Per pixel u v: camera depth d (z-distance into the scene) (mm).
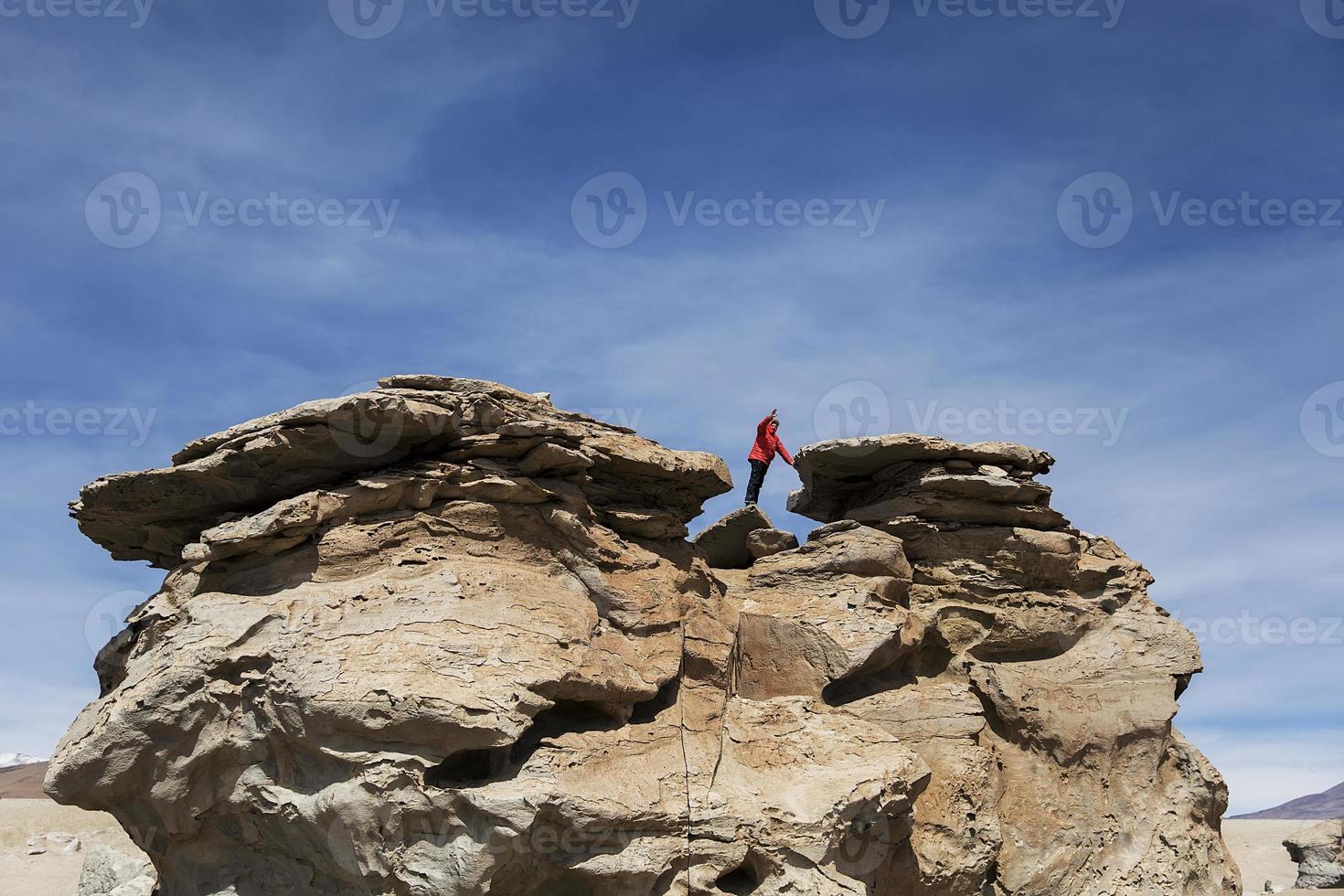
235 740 15133
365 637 15133
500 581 16359
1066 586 22109
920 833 18172
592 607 17141
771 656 19516
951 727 19359
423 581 15938
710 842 15562
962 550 21766
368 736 14500
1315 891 31562
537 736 15617
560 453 17297
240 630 15312
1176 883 19797
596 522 18234
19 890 32062
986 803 18859
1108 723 20688
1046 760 20250
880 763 17344
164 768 15016
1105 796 20266
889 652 19641
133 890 21859
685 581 18938
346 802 14281
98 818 39500
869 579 20516
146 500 17672
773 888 15773
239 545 16062
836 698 19562
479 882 13945
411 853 14328
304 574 16125
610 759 15859
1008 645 21344
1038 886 19141
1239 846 50375
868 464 22641
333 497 16375
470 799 14086
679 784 16172
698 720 17562
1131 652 21609
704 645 18438
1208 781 20922
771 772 17234
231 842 16031
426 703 14281
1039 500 22469
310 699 14461
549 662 15484
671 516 19312
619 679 16359
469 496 16875
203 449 16891
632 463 18672
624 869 14805
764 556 21656
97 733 14867
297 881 15766
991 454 21891
